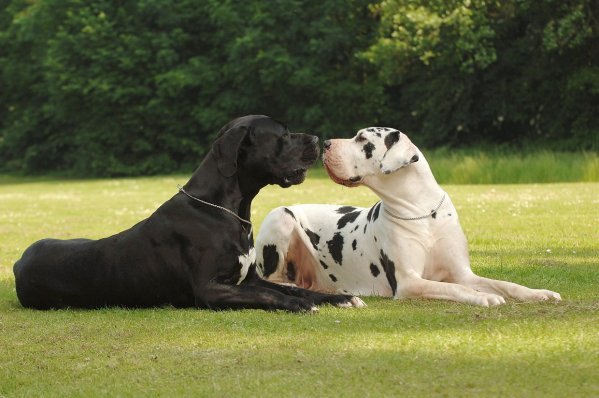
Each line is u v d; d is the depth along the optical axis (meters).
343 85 54.16
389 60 47.69
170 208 9.26
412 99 54.69
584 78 46.00
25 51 69.44
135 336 7.68
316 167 50.66
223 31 57.41
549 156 36.09
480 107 51.41
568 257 12.34
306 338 7.21
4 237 18.84
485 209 21.23
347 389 5.66
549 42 44.16
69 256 9.52
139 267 9.20
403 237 9.36
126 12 62.00
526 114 50.50
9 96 71.00
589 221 17.56
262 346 7.00
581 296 8.95
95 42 60.94
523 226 16.97
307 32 54.03
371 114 56.12
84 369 6.57
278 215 10.57
